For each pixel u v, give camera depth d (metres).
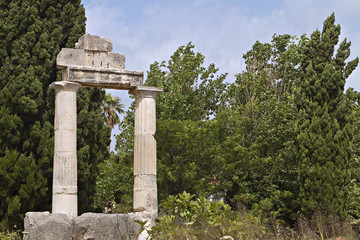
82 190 18.98
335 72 20.89
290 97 24.81
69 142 15.06
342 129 20.78
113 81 16.19
